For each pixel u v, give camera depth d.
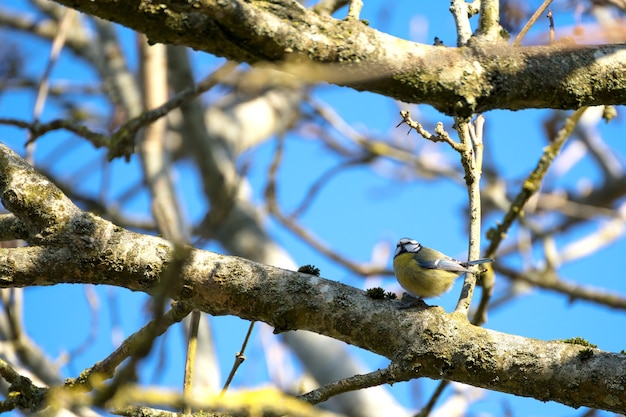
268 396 6.25
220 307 7.64
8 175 7.73
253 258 16.86
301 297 7.50
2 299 13.11
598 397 6.88
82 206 19.91
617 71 7.28
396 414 14.84
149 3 6.14
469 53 7.12
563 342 7.24
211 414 8.03
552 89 7.19
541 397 7.06
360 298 7.51
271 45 6.50
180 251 5.32
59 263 7.52
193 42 6.41
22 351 13.04
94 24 20.86
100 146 14.30
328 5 13.80
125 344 8.09
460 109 7.04
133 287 7.66
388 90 6.98
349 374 15.26
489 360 7.08
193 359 8.53
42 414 9.42
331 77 6.75
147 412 7.96
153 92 17.09
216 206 12.57
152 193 15.41
